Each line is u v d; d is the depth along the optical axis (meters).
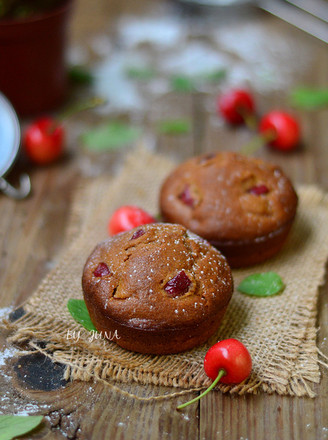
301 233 0.47
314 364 0.39
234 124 0.57
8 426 0.36
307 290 0.43
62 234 0.47
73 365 0.38
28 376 0.38
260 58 0.64
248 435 0.36
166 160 0.52
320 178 0.52
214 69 0.62
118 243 0.40
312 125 0.57
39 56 0.54
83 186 0.51
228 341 0.37
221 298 0.39
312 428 0.37
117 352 0.39
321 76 0.62
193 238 0.40
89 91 0.59
